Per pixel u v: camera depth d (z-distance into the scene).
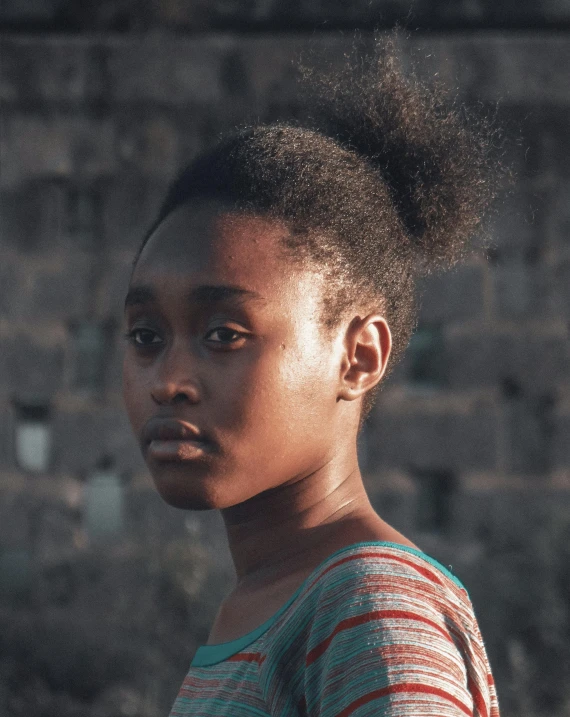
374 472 6.74
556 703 5.18
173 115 6.88
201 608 5.86
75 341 7.00
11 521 6.82
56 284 6.95
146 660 5.47
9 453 6.89
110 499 6.91
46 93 6.88
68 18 6.88
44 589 6.41
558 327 6.70
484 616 5.74
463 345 6.75
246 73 6.81
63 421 6.91
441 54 6.64
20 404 6.98
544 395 6.72
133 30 6.89
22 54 6.89
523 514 6.61
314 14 6.73
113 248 6.93
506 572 6.02
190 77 6.84
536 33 6.77
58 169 6.91
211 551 6.68
